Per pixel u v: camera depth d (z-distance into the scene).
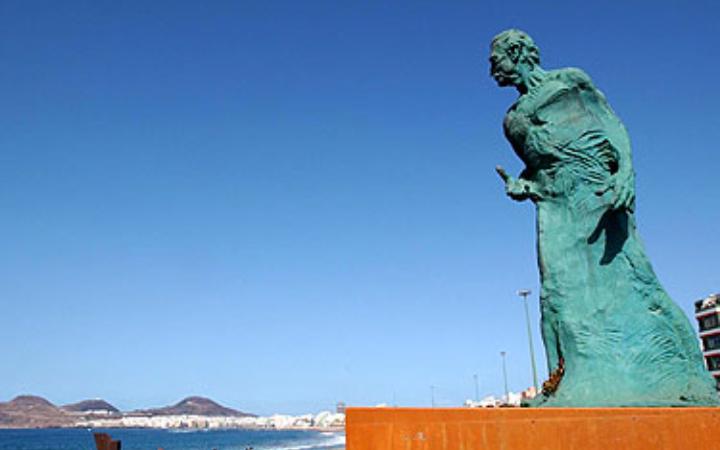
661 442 10.71
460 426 11.93
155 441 168.50
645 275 14.72
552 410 11.34
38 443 160.88
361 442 12.77
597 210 15.11
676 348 14.20
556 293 14.96
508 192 16.33
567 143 15.60
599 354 14.06
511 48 16.62
